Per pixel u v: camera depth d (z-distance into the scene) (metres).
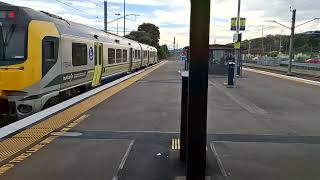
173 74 32.72
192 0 4.54
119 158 6.52
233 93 17.75
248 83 24.31
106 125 9.34
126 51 31.83
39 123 9.38
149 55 53.50
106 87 18.83
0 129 8.55
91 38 19.34
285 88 20.95
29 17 12.55
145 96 15.67
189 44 4.64
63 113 10.90
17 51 12.23
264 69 54.47
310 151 7.16
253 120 10.47
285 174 5.83
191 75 4.69
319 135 8.63
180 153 6.38
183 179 5.54
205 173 5.45
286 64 72.62
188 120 4.84
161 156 6.67
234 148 7.30
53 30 13.72
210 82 24.17
